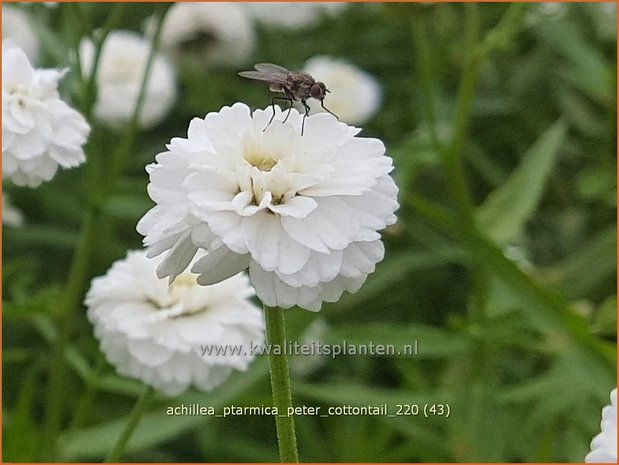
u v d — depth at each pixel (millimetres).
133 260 116
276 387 84
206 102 209
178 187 82
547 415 143
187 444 163
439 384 158
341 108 185
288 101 95
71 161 114
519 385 155
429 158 143
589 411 143
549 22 180
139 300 113
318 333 159
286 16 208
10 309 130
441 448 139
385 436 145
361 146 85
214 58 210
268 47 227
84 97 135
